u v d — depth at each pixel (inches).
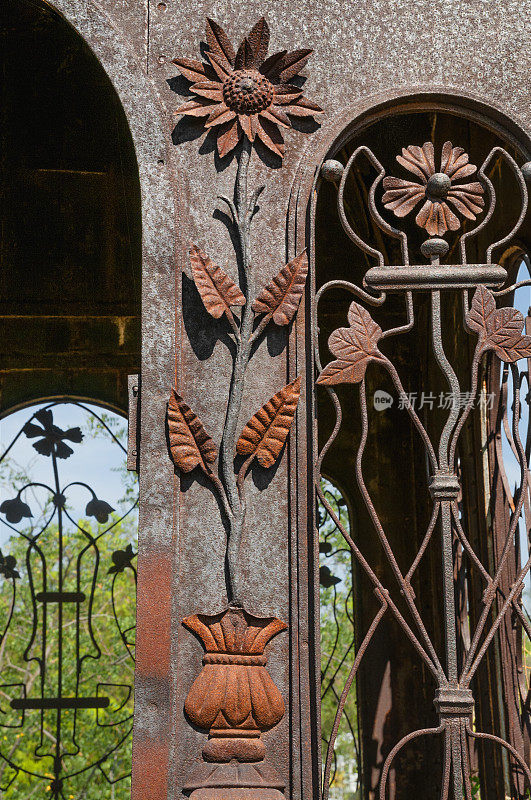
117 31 90.8
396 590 145.9
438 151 124.5
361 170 137.6
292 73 91.0
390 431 151.6
